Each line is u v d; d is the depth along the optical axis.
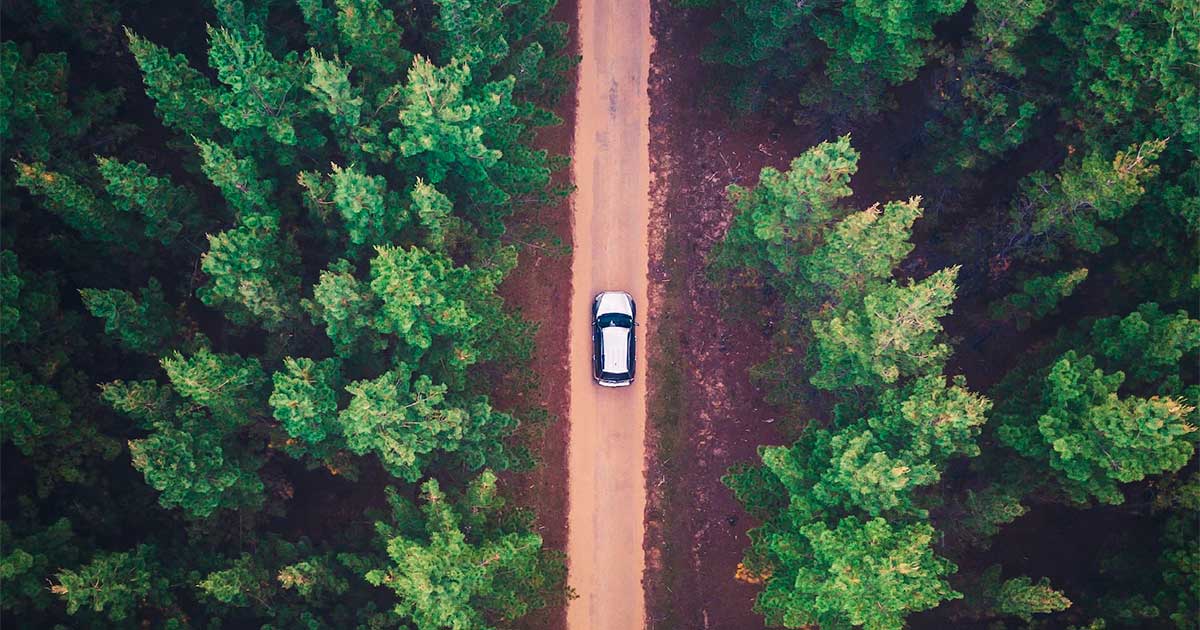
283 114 34.06
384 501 44.22
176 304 40.66
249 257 33.34
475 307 36.38
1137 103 35.81
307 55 35.44
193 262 38.69
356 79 36.91
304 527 43.62
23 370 34.78
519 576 36.88
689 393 47.38
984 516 35.81
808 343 39.03
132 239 36.97
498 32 37.56
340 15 33.56
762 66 44.53
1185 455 32.31
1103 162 35.31
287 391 32.22
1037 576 42.75
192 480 33.53
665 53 49.09
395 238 35.97
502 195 37.66
